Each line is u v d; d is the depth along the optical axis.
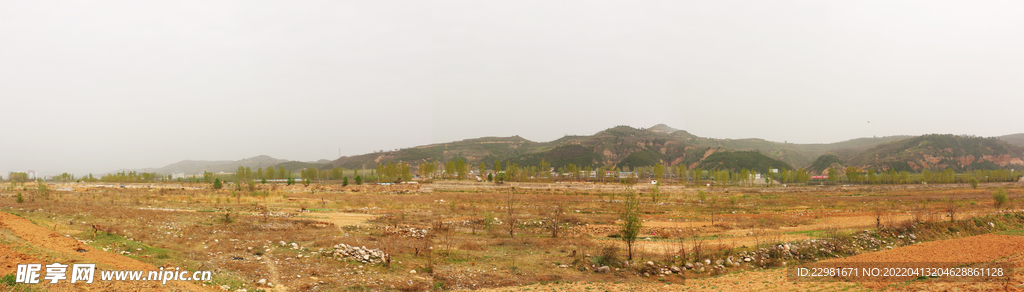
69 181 172.88
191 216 41.22
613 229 41.41
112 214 37.97
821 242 30.77
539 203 69.31
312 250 26.45
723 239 34.56
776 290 20.22
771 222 45.88
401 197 78.25
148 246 24.31
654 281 23.27
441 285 21.20
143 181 157.75
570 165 153.00
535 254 28.98
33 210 40.03
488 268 24.75
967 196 87.94
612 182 140.12
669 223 47.16
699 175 141.62
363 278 21.33
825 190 115.25
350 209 56.22
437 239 33.91
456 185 107.50
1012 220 43.34
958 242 32.84
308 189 104.81
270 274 20.67
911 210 56.62
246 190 92.62
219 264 21.61
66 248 20.86
